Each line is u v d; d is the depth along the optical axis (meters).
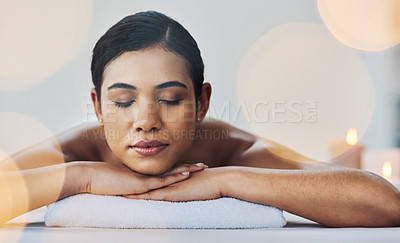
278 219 0.69
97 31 1.86
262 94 2.14
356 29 2.37
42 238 0.57
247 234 0.59
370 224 0.70
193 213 0.67
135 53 0.73
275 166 0.97
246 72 2.08
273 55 2.15
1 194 0.71
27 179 0.72
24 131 2.01
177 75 0.75
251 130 2.09
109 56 0.75
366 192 0.69
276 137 2.15
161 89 0.74
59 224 0.68
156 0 1.82
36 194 0.71
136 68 0.73
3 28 1.99
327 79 2.32
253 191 0.71
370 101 2.45
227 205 0.69
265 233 0.60
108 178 0.73
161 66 0.74
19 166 0.87
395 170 1.69
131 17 0.76
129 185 0.73
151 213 0.67
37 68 1.99
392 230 0.63
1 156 2.00
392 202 0.68
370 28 2.41
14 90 2.00
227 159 1.00
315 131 2.25
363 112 2.43
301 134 2.19
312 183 0.71
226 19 2.04
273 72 2.17
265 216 0.69
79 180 0.73
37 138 1.99
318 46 2.29
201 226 0.67
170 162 0.76
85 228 0.66
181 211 0.67
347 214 0.70
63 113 1.97
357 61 2.42
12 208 0.71
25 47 1.99
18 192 0.71
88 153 0.97
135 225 0.67
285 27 2.18
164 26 0.76
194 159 0.98
